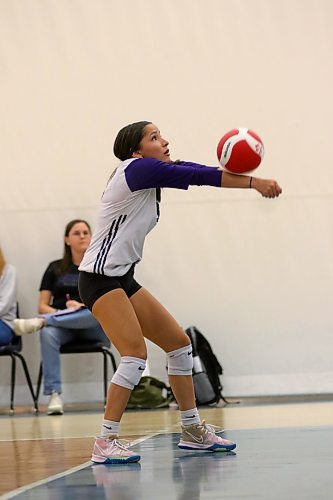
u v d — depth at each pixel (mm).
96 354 19969
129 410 17750
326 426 11055
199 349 18844
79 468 7723
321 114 19703
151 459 8172
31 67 20438
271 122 19797
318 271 19625
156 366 19750
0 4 20516
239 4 19953
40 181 20344
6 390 20078
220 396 18719
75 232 19297
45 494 6113
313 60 19766
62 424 14047
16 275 19219
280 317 19641
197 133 19969
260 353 19641
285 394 19500
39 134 20359
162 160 8750
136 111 20156
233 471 6973
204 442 8711
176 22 20094
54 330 18219
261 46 19875
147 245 19969
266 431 10688
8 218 20375
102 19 20281
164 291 19906
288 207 19719
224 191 19844
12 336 18812
